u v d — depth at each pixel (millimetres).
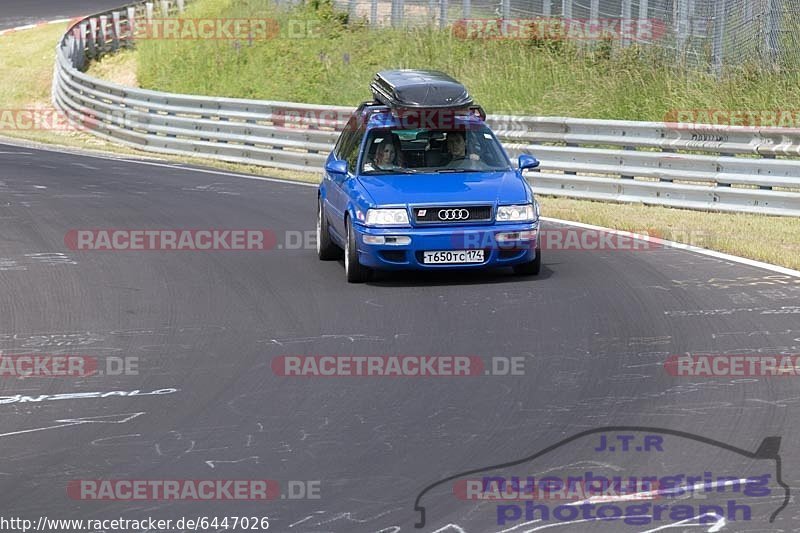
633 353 29672
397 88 41875
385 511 19875
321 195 45000
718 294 36125
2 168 73812
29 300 38375
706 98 72062
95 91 95438
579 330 32250
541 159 62094
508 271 41188
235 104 79000
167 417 25594
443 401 26188
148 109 86875
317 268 42969
